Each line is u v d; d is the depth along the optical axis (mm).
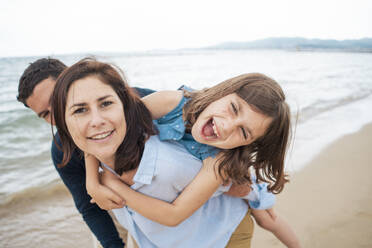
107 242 1863
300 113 7461
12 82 20703
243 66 29031
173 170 1398
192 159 1508
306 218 2926
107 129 1215
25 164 4930
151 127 1493
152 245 1634
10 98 13312
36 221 3199
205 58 52219
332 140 5199
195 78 18812
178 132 1548
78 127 1192
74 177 1865
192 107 1610
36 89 1702
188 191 1437
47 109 1790
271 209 2092
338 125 6270
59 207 3500
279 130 1600
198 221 1623
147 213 1408
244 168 1578
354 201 3217
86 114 1185
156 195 1470
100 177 1566
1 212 3352
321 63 32750
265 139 1617
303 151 4672
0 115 8742
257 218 2107
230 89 1552
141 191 1465
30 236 2938
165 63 36500
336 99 9406
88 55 1386
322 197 3311
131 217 1577
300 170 3988
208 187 1460
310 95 10250
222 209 1730
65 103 1197
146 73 22219
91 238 2945
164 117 1707
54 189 3922
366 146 4898
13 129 7355
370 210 3043
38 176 4359
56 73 1786
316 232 2715
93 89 1173
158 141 1498
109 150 1261
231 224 1733
